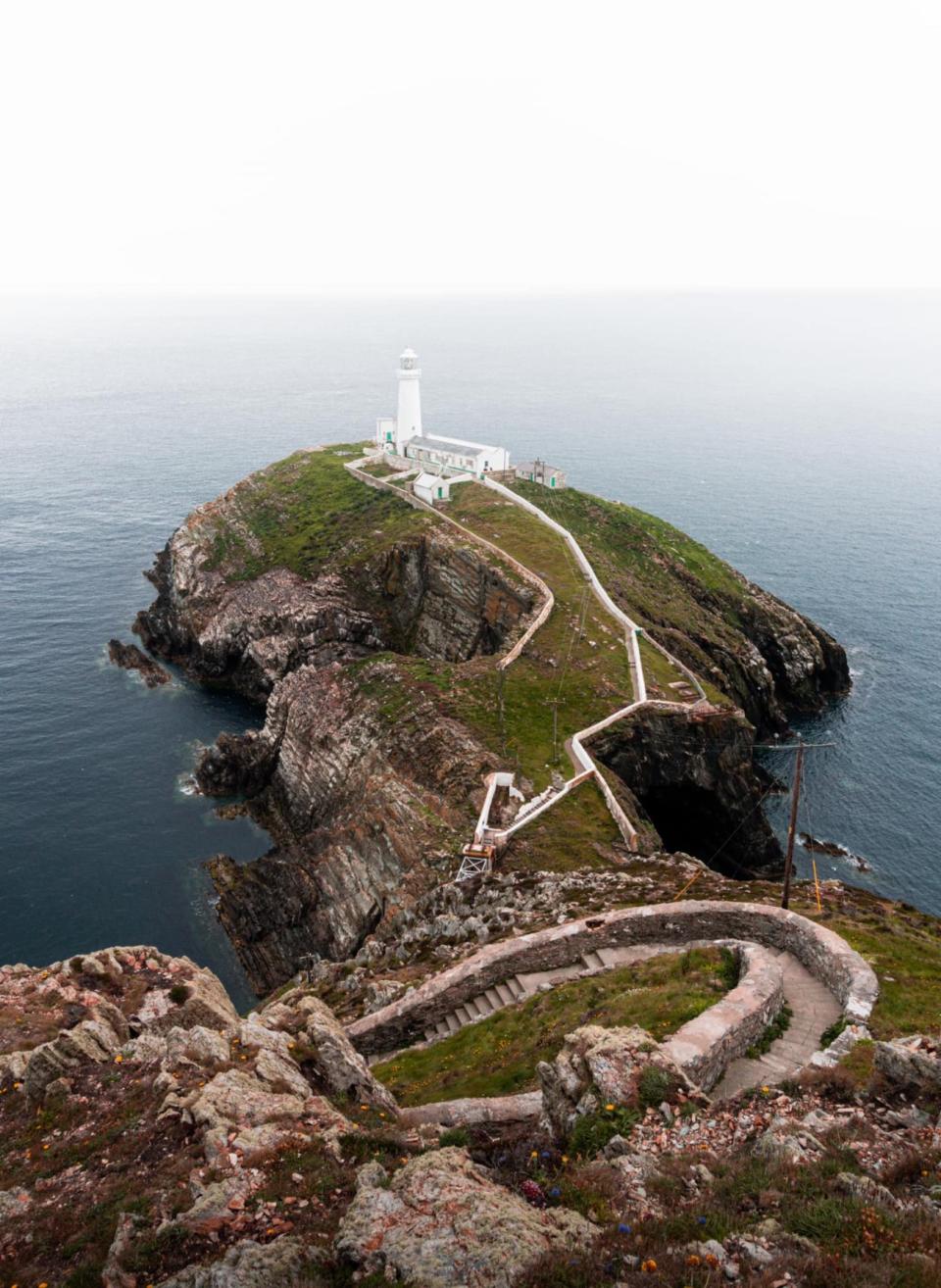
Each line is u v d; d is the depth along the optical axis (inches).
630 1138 735.7
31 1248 708.0
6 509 6663.4
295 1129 804.6
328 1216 668.1
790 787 3243.1
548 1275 563.5
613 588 3850.9
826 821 3041.3
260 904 2655.0
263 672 4005.9
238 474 7829.7
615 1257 582.9
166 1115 844.6
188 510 6766.7
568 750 2721.5
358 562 4229.8
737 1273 563.2
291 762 3267.7
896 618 4766.2
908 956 1246.3
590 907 1665.8
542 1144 771.4
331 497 5049.2
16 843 2910.9
